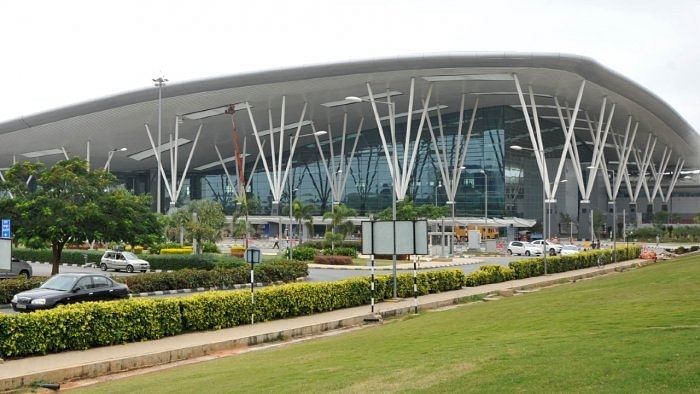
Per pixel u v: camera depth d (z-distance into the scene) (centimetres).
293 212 6812
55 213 2903
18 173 3033
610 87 6988
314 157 10150
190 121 7638
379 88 6969
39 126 7256
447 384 819
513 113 8744
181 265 4125
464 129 8850
